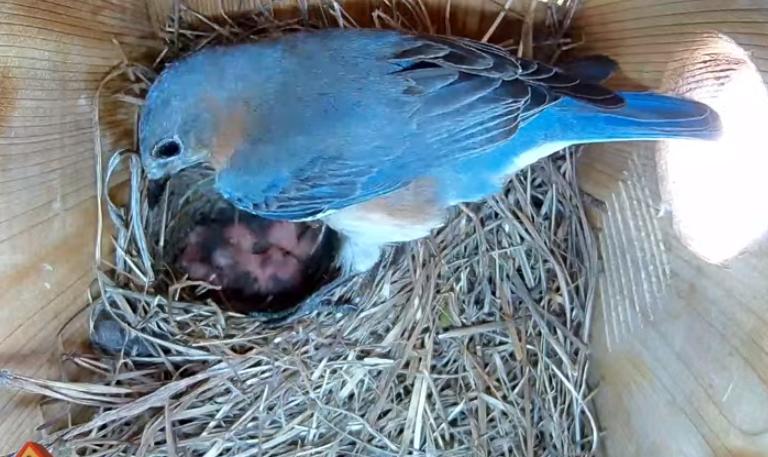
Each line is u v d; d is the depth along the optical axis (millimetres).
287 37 224
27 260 199
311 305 257
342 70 218
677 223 197
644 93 201
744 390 173
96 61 215
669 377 200
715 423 182
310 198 227
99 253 228
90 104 216
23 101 189
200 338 240
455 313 245
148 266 241
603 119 201
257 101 219
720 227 180
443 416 239
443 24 239
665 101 192
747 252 172
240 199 232
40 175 199
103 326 232
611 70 216
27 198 195
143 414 230
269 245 274
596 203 235
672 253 200
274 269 273
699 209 188
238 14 239
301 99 217
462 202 240
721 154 180
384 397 238
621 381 223
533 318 244
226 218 277
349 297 256
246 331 246
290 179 224
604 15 219
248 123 221
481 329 243
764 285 167
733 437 176
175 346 235
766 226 166
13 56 185
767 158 166
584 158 239
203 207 277
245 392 233
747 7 170
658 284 206
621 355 224
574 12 227
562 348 240
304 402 237
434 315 244
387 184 225
